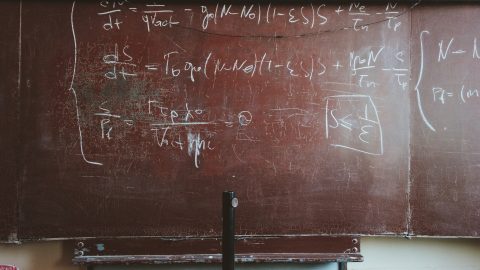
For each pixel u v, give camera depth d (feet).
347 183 6.75
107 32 6.53
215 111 6.66
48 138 6.47
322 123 6.73
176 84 6.62
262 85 6.69
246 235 6.72
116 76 6.56
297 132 6.72
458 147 6.78
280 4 6.67
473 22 6.79
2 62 6.39
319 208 6.75
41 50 6.44
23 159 6.43
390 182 6.77
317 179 6.75
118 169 6.57
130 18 6.55
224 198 4.83
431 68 6.77
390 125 6.76
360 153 6.75
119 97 6.56
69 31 6.48
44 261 6.77
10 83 6.40
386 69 6.75
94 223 6.55
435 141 6.77
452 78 6.77
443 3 6.75
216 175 6.67
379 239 7.18
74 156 6.51
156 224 6.63
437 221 6.77
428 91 6.77
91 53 6.51
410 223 6.78
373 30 6.73
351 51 6.73
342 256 6.76
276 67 6.69
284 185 6.72
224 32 6.65
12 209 6.43
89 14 6.50
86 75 6.51
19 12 6.40
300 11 6.68
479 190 6.78
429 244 7.22
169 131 6.63
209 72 6.64
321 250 6.79
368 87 6.75
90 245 6.56
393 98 6.76
